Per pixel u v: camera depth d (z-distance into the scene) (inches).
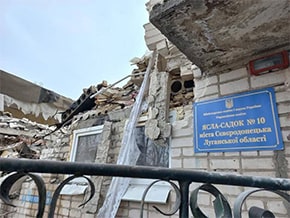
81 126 170.9
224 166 82.0
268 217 23.5
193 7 62.4
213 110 88.9
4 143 243.4
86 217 129.6
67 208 146.9
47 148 201.3
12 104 180.7
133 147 125.3
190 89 124.2
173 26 70.1
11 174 20.2
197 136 91.7
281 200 67.6
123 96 169.6
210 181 24.6
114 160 137.3
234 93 85.1
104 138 145.9
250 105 80.5
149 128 114.7
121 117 147.5
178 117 112.3
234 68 87.5
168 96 117.6
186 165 95.7
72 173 21.4
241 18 65.9
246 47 79.4
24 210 165.8
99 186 131.2
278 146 72.1
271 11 62.9
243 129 80.3
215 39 75.6
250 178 25.4
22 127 255.1
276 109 75.2
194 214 23.2
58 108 212.4
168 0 65.0
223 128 85.0
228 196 78.3
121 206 119.2
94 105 191.8
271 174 71.3
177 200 23.7
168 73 121.8
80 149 163.0
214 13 64.2
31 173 20.2
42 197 20.7
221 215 23.8
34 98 194.2
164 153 114.9
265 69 79.5
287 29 70.0
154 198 105.6
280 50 77.7
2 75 175.9
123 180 124.1
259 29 70.3
